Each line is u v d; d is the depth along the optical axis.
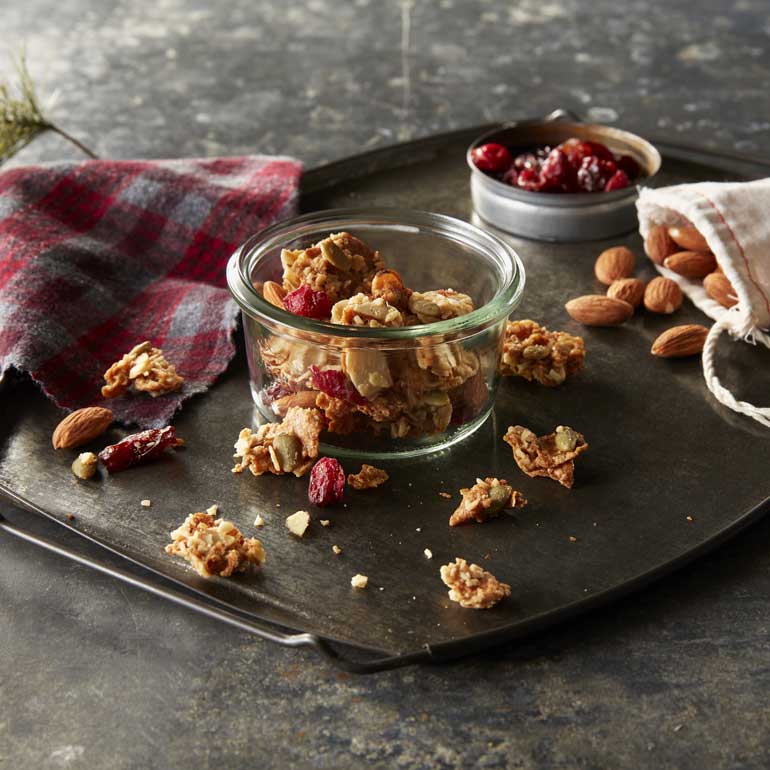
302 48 0.85
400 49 0.85
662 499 0.44
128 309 0.54
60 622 0.41
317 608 0.41
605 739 0.38
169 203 0.58
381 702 0.39
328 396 0.45
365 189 0.63
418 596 0.41
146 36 0.87
